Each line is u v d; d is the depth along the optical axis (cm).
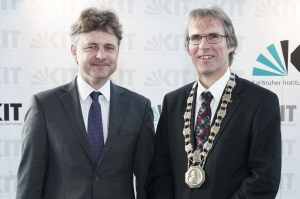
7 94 299
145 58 303
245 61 304
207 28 165
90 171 170
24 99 300
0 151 302
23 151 171
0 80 298
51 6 296
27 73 299
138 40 301
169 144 179
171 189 176
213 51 166
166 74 305
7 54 297
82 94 179
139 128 183
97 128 175
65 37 299
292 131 307
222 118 164
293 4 302
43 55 299
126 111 184
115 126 177
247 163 160
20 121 302
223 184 157
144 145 183
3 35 296
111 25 175
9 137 302
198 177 160
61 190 169
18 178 171
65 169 169
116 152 174
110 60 175
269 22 303
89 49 172
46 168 175
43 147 170
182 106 180
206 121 169
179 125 176
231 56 181
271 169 152
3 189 304
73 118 173
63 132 171
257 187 151
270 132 157
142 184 183
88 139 173
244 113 162
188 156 166
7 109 300
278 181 154
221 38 166
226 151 159
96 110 177
